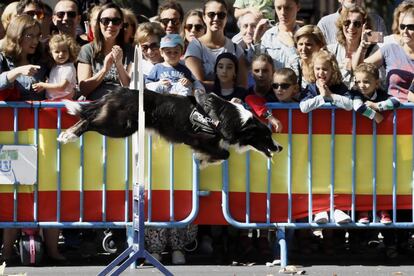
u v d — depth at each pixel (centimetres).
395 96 1265
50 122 1158
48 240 1205
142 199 984
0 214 1166
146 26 1270
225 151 1099
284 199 1180
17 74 1129
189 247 1244
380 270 1175
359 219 1188
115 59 1214
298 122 1170
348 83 1248
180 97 1097
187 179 1175
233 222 1178
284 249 1180
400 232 1239
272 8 1567
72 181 1166
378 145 1176
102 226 1173
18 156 1157
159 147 1170
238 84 1275
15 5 1378
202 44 1315
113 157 1169
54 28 1407
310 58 1245
